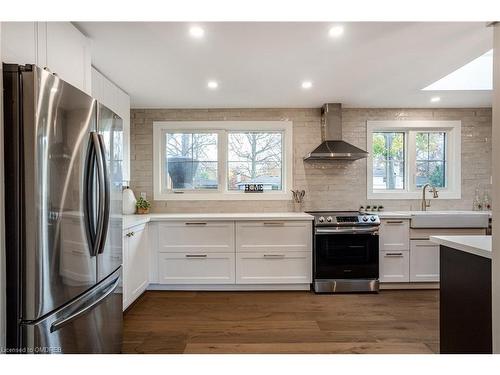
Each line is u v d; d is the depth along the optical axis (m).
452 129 4.06
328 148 3.69
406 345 2.25
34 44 1.58
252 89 3.27
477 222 3.45
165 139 4.11
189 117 4.01
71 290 1.46
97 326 1.72
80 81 2.01
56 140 1.37
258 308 2.96
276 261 3.42
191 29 1.99
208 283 3.41
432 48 2.29
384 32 2.05
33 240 1.25
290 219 3.40
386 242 3.50
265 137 4.13
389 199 4.03
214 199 4.02
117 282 1.97
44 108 1.29
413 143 4.11
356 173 4.03
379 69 2.72
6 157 1.25
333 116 3.82
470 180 4.04
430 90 3.32
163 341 2.33
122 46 2.24
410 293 3.39
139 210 3.81
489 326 1.52
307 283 3.44
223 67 2.65
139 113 4.01
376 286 3.38
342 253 3.39
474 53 2.38
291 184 4.00
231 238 3.41
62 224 1.40
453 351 1.78
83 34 2.04
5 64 1.25
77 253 1.51
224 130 4.09
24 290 1.25
